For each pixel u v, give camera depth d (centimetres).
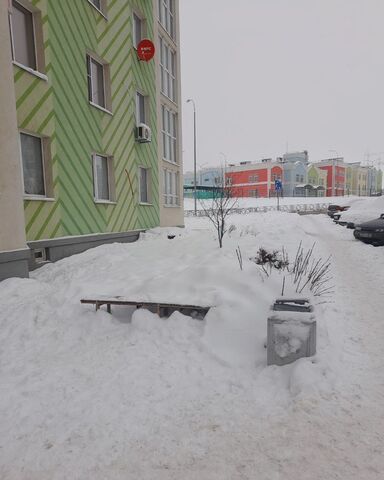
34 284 578
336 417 257
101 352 378
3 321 454
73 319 453
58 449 239
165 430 255
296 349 321
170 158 1747
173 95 1775
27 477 216
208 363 348
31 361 366
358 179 8612
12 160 588
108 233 1071
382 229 1116
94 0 1033
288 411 268
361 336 395
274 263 611
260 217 2539
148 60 1319
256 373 325
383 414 259
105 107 1101
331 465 214
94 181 1023
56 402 292
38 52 781
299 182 6638
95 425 262
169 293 486
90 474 217
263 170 6291
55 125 821
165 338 396
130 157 1228
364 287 596
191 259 750
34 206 762
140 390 306
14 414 277
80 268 720
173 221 1720
